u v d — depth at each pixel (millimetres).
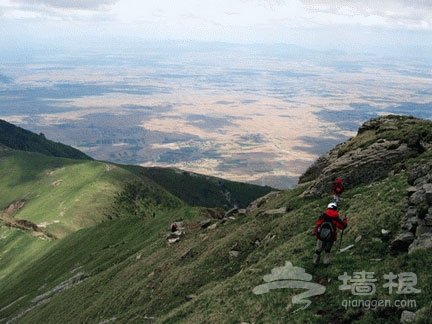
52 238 144125
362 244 17484
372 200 22734
